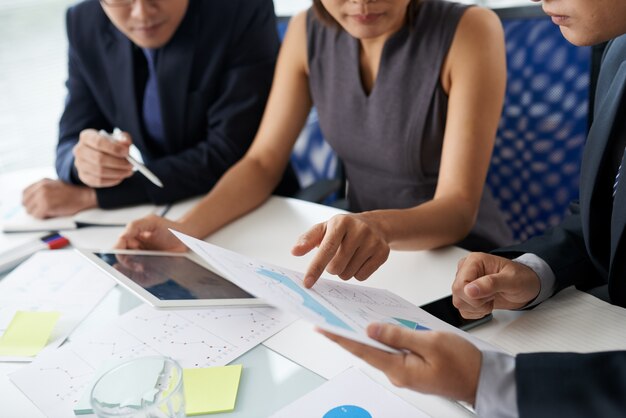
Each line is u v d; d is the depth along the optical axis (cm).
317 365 72
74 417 66
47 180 130
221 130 140
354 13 105
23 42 238
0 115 242
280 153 134
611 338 72
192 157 135
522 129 134
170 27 136
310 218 115
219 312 84
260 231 112
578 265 84
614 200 78
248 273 65
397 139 122
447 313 79
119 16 132
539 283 80
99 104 153
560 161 131
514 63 131
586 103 125
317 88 131
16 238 116
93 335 81
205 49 143
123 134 124
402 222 94
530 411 54
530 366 55
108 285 95
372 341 53
